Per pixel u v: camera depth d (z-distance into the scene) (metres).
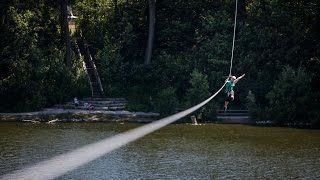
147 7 63.16
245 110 53.94
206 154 33.28
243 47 56.59
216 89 55.00
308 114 48.88
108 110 54.09
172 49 61.84
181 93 57.06
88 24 65.31
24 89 54.34
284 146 36.78
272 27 55.97
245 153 33.75
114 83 59.94
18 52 55.47
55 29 62.19
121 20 64.25
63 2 59.16
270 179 26.05
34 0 60.19
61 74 56.41
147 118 50.66
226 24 58.91
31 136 39.62
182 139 39.94
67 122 49.62
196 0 62.75
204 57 57.34
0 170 26.06
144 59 62.22
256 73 55.12
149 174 26.97
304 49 54.19
